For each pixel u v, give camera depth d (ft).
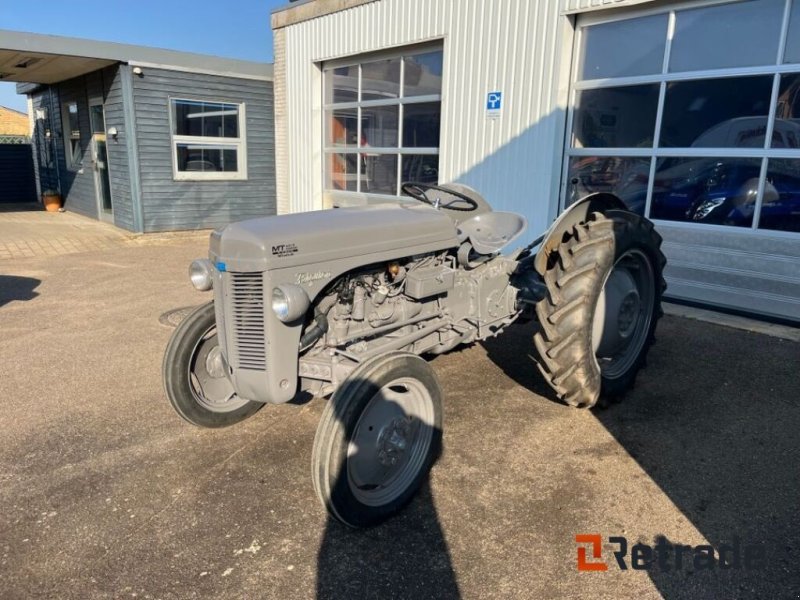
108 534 8.21
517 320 13.75
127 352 15.29
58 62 32.14
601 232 11.06
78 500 8.96
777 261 16.75
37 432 11.04
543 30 20.33
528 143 21.48
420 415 9.02
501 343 15.67
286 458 10.12
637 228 11.87
